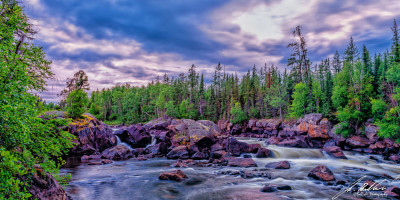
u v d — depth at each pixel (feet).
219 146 101.76
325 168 54.44
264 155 87.97
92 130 100.58
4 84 19.76
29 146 25.63
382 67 161.58
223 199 38.91
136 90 419.54
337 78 159.84
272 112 226.38
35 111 23.94
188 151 94.48
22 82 22.74
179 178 53.01
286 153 91.35
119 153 88.53
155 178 54.65
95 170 64.64
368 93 130.11
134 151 97.30
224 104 282.97
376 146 105.19
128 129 124.06
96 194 41.73
